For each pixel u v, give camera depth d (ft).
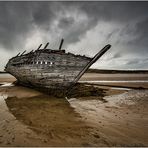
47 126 16.60
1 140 13.03
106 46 29.50
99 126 16.71
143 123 17.75
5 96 36.63
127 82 84.43
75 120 18.81
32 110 23.62
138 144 12.53
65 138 13.61
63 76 33.65
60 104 28.22
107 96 38.78
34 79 40.55
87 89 42.11
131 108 25.58
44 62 35.47
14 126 16.52
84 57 32.09
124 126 16.72
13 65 55.31
